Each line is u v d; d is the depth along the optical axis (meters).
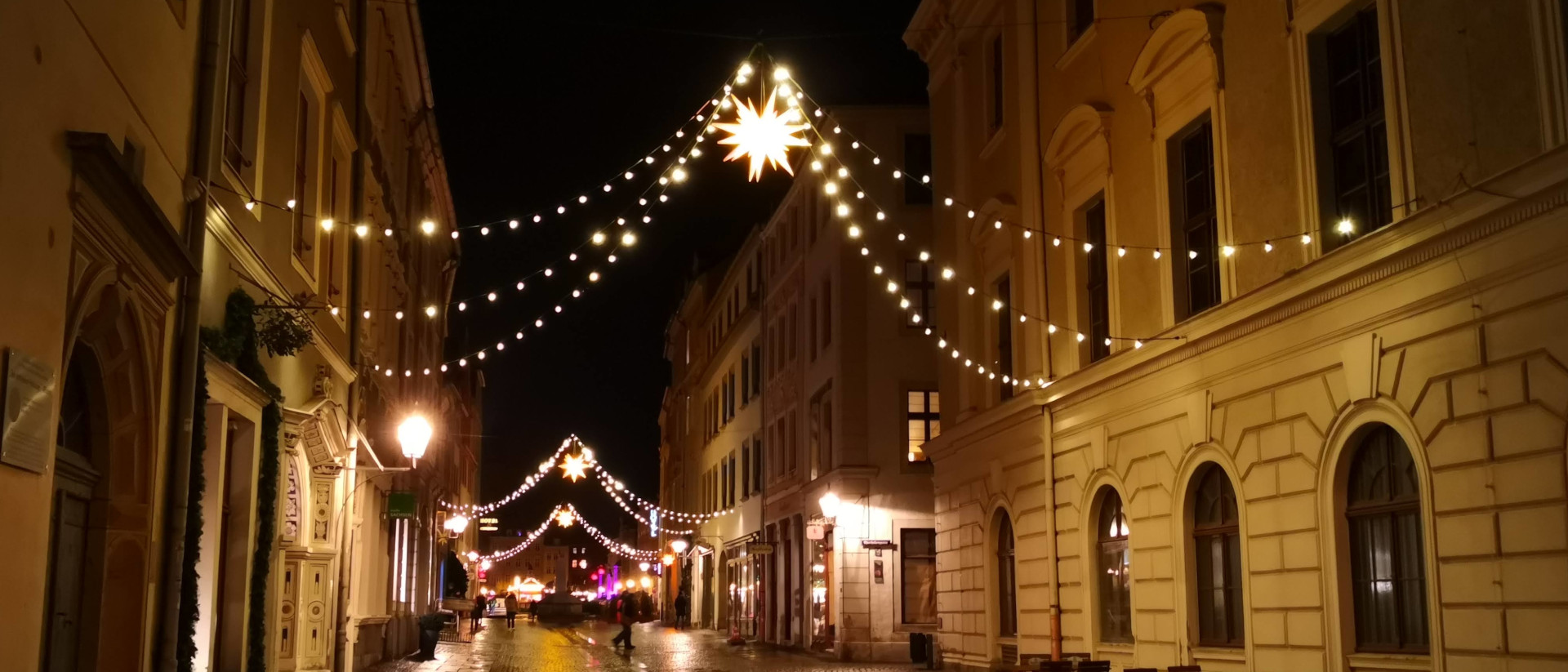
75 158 7.90
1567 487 10.03
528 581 136.50
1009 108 22.77
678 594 64.38
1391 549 12.41
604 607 94.38
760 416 46.41
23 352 7.19
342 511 19.69
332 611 19.12
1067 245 20.22
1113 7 18.67
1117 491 18.30
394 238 27.52
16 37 6.93
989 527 23.64
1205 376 15.66
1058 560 20.36
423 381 36.62
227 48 11.89
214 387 11.85
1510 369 10.63
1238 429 14.88
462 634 46.81
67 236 7.88
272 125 14.11
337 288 18.97
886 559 33.06
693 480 64.69
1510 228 10.53
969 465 24.95
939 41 26.56
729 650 37.81
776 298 43.84
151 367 10.01
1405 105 11.95
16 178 7.02
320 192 17.09
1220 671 15.20
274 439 13.84
